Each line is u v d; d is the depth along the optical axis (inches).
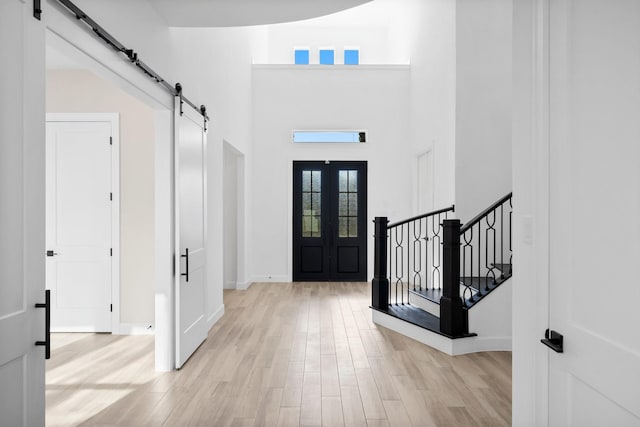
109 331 198.1
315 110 339.0
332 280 340.8
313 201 341.1
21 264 71.5
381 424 112.7
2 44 67.3
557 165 68.2
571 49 64.4
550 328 70.1
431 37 272.1
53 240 197.9
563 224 66.6
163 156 152.3
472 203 227.8
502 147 227.3
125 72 117.7
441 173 251.8
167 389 135.6
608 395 55.8
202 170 184.9
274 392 133.0
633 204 51.6
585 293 61.0
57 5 85.1
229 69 256.8
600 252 57.7
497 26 227.0
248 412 119.6
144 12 131.6
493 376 145.3
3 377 67.9
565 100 65.9
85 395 131.3
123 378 144.9
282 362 160.4
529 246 76.3
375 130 337.1
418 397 129.0
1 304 67.0
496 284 175.5
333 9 139.3
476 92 227.5
